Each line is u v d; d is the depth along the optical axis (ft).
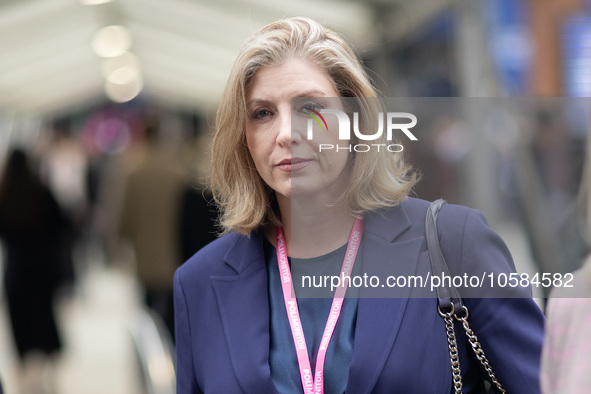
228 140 8.95
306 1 27.37
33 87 66.74
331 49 8.62
